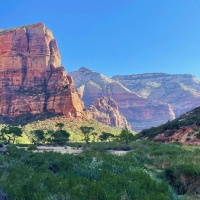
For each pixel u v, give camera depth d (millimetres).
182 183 13633
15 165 15828
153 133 88250
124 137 69000
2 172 13547
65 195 9117
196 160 19500
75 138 124562
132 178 11789
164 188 10766
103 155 26094
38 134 96688
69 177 11000
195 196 12188
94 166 14156
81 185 9844
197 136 66750
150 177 12523
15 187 9938
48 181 10805
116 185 10250
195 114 95438
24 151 31078
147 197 8992
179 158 22281
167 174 14867
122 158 24234
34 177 11023
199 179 13469
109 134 105000
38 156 23219
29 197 9406
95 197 8781
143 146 50344
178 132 78062
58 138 89250
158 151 32594
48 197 8852
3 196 9430
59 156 22516
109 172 12805
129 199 9227
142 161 25109
